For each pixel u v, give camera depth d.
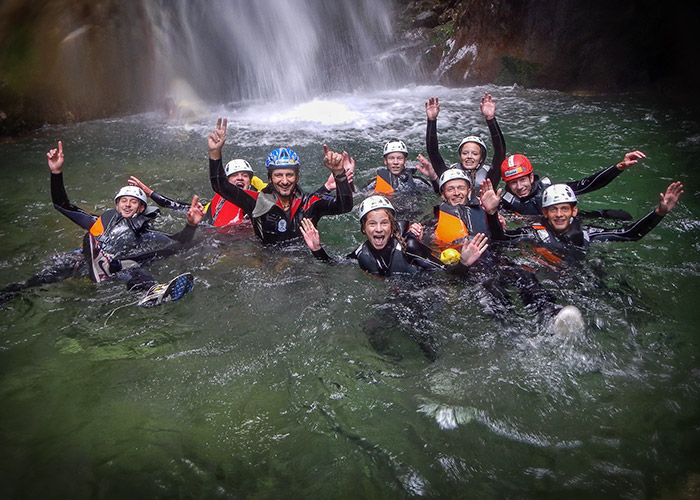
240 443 3.37
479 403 3.62
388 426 3.47
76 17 15.28
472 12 16.33
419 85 17.17
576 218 5.50
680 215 6.51
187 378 3.97
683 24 13.59
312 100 16.47
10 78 13.71
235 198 5.78
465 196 5.86
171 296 4.92
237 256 5.84
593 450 3.20
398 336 4.41
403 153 7.59
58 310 4.95
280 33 18.75
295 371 4.03
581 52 14.66
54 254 6.31
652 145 9.49
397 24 18.80
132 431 3.47
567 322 4.12
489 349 4.18
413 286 5.00
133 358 4.22
